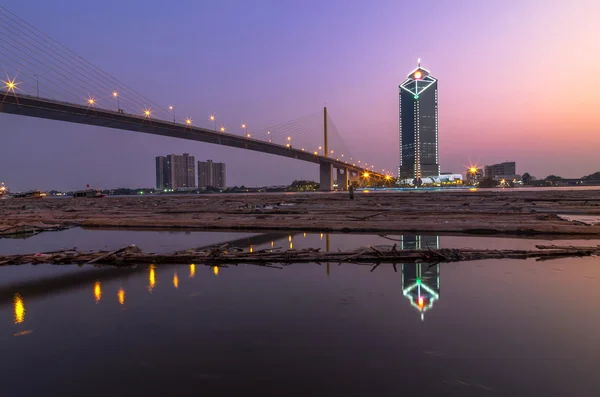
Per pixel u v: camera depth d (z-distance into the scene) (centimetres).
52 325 576
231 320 582
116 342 507
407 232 1688
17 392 387
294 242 1444
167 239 1634
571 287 748
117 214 2948
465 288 749
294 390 379
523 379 395
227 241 1523
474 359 441
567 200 3944
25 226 2022
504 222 1786
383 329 537
